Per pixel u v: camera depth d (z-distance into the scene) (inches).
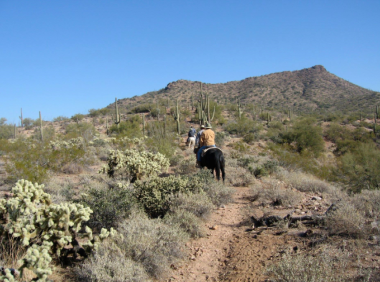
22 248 179.3
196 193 304.2
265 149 972.6
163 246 201.2
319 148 1226.0
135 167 425.4
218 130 1763.0
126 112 3105.3
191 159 587.8
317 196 364.5
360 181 472.1
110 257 179.8
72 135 1016.9
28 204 183.2
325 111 4389.8
